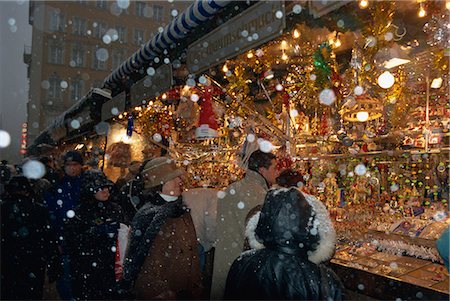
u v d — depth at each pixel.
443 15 2.77
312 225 1.64
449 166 3.01
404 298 2.21
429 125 3.05
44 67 35.88
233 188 2.67
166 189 2.57
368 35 2.81
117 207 3.20
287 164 3.78
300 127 4.04
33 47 35.66
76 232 2.98
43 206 3.29
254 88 4.32
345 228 3.36
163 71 3.86
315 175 4.01
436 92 3.24
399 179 3.45
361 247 3.04
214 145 5.12
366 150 3.43
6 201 3.14
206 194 3.15
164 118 5.47
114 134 7.48
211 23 2.95
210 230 3.07
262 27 2.33
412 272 2.41
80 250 2.95
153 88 4.13
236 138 4.80
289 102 4.07
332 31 2.88
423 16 2.98
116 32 36.47
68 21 36.22
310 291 1.55
